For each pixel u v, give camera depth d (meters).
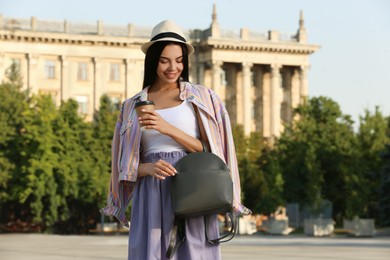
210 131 5.04
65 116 68.69
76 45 106.88
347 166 56.75
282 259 19.64
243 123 114.56
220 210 4.82
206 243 4.92
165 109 5.09
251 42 114.25
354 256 20.83
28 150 66.75
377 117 56.56
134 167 4.97
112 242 33.69
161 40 5.06
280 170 60.53
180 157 5.01
